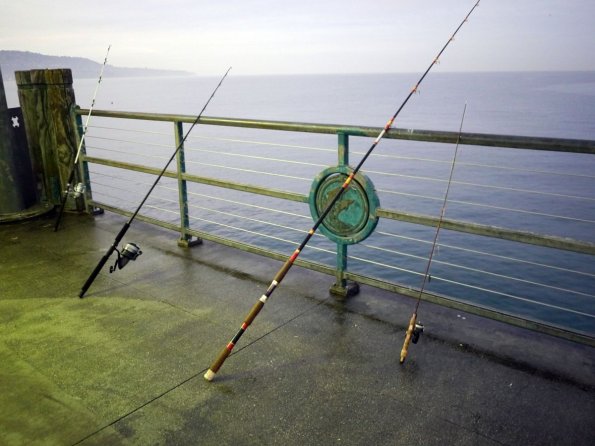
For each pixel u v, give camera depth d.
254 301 3.17
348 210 3.03
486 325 2.78
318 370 2.38
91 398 2.17
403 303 3.09
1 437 1.91
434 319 2.87
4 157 4.91
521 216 28.58
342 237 3.10
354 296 3.22
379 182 40.38
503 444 1.85
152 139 69.69
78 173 5.24
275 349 2.58
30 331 2.80
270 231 25.78
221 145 67.44
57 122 5.08
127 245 3.38
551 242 2.31
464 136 2.54
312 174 46.78
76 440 1.89
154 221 4.52
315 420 2.00
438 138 2.62
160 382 2.29
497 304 16.22
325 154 59.56
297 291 3.30
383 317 2.91
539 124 92.44
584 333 2.32
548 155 51.81
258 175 46.81
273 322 2.88
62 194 5.31
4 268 3.79
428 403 2.11
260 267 3.75
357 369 2.38
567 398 2.12
